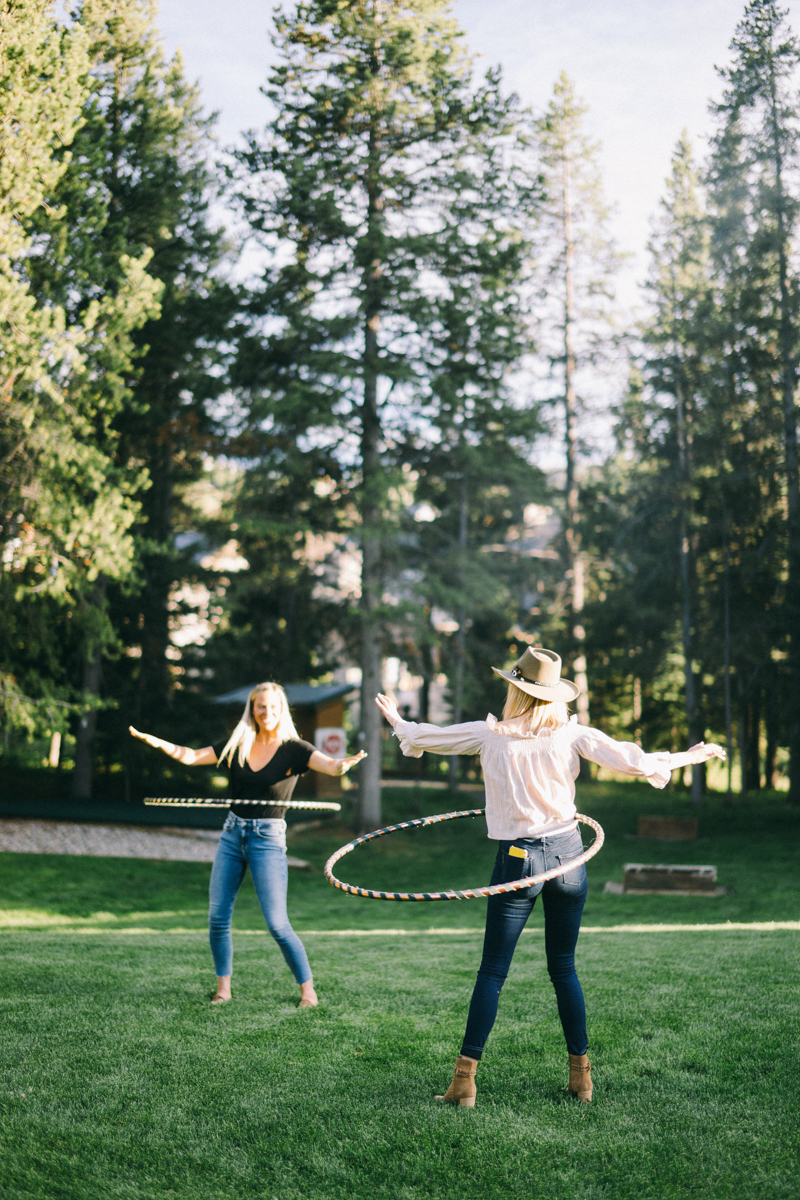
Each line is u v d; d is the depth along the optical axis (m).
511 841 3.53
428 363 22.11
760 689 26.89
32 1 13.24
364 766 22.95
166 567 26.72
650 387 32.28
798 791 27.27
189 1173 3.09
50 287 15.09
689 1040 4.22
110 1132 3.37
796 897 14.37
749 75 26.28
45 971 5.70
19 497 15.08
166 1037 4.35
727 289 28.09
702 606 30.42
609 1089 3.70
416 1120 3.43
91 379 14.70
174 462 28.62
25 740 16.78
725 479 27.50
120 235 17.64
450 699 33.25
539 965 6.38
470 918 13.91
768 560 26.59
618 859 19.83
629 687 41.34
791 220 25.83
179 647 28.19
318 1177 3.06
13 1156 3.19
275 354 22.14
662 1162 3.09
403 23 21.05
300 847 21.72
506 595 32.06
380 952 7.23
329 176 21.59
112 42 21.92
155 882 16.12
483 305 21.16
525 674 3.57
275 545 23.72
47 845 18.39
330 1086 3.75
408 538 24.86
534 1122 3.40
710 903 13.97
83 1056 4.09
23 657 22.03
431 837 24.19
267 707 4.94
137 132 22.58
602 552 35.31
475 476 24.58
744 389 27.88
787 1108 3.46
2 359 13.60
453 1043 4.26
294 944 4.97
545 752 3.53
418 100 21.19
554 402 33.50
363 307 21.69
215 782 31.05
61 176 14.91
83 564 15.77
